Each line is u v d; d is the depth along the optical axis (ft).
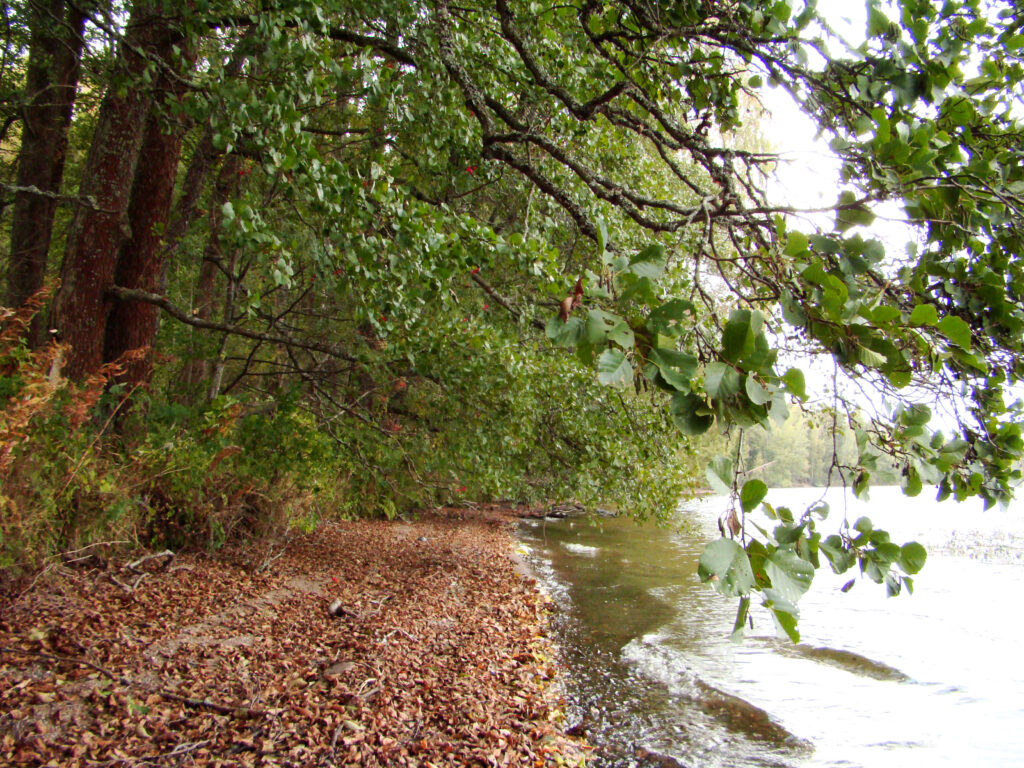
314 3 12.16
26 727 12.05
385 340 22.47
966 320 5.90
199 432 25.61
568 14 16.75
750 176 6.74
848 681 22.41
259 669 16.65
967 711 20.16
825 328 4.21
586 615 29.71
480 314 23.17
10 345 17.42
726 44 8.16
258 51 13.80
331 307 33.63
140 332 26.81
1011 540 56.85
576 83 18.11
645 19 10.82
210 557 26.21
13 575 17.37
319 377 31.40
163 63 14.53
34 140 33.19
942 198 5.64
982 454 5.47
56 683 13.75
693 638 26.76
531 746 15.62
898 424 4.91
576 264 24.06
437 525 51.88
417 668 18.97
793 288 4.52
